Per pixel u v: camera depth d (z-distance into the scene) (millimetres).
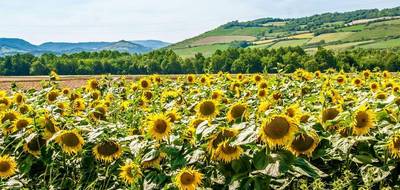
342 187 4906
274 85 12586
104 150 5566
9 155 6270
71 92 11555
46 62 91188
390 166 5164
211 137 4855
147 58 78938
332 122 5496
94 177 6051
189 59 72625
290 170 4664
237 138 4453
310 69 41312
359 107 5340
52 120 5855
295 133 4566
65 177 6027
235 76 17453
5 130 6320
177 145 5262
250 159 4695
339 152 5539
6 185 5551
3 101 9758
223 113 7148
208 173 5012
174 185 4828
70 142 5516
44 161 5809
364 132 5258
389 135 5383
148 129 5352
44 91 10766
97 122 7547
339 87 14844
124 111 9461
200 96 10758
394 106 6539
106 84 14523
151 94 11398
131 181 5141
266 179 4531
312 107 7562
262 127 4395
